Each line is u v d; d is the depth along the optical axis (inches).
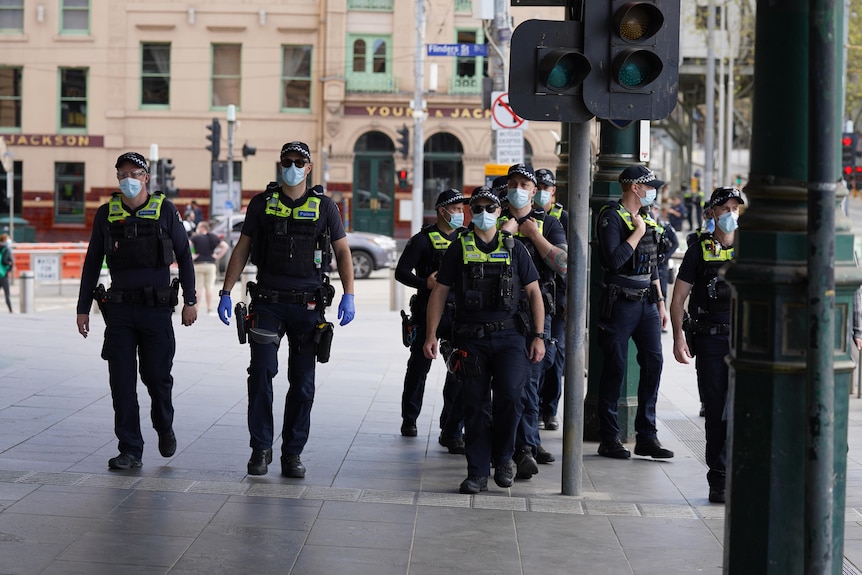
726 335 283.7
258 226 290.2
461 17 1702.8
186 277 296.7
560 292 358.9
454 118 1697.8
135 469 294.2
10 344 530.0
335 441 346.3
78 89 1705.2
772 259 157.8
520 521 259.0
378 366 517.0
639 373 365.7
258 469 292.5
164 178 1261.1
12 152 1696.6
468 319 283.7
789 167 157.9
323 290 290.5
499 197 338.6
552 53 267.3
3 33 1691.7
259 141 1707.7
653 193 326.6
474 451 286.8
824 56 147.1
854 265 160.4
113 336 291.6
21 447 315.6
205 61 1700.3
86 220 1702.8
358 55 1705.2
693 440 371.9
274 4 1694.1
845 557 234.1
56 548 223.1
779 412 157.9
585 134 275.3
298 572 215.8
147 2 1692.9
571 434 286.0
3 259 852.0
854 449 354.9
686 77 2081.7
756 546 159.2
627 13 263.9
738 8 2010.3
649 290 332.2
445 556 229.8
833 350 151.5
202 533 238.2
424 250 344.8
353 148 1706.4
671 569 225.8
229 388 432.8
